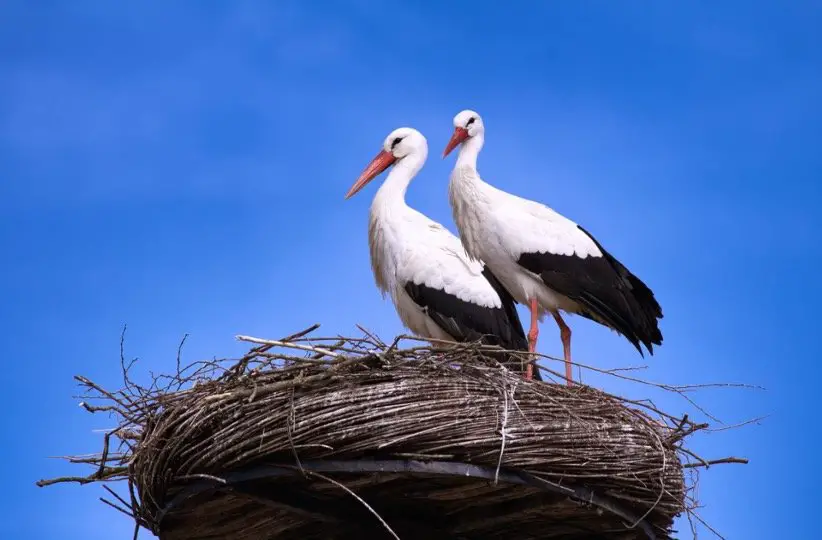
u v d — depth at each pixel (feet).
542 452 32.04
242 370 33.12
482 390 32.40
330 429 31.09
